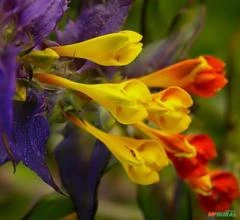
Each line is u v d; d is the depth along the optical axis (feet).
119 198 0.96
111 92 0.57
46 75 0.57
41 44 0.57
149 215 0.76
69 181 0.66
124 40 0.56
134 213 0.92
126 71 0.68
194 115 0.77
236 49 0.90
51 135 0.66
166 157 0.60
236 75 0.89
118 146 0.60
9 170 0.91
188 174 0.64
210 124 0.88
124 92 0.57
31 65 0.56
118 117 0.57
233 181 0.68
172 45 0.71
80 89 0.58
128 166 0.60
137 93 0.57
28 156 0.57
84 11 0.61
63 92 0.59
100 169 0.66
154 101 0.59
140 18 0.71
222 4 0.95
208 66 0.64
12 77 0.50
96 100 0.58
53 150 0.66
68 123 0.65
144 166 0.60
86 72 0.60
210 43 0.95
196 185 0.65
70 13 0.64
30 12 0.55
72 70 0.59
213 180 0.68
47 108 0.59
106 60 0.57
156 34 0.73
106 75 0.62
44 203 0.69
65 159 0.66
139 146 0.60
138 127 0.63
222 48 0.95
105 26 0.60
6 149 0.56
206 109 0.88
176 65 0.64
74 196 0.66
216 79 0.64
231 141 0.87
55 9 0.56
